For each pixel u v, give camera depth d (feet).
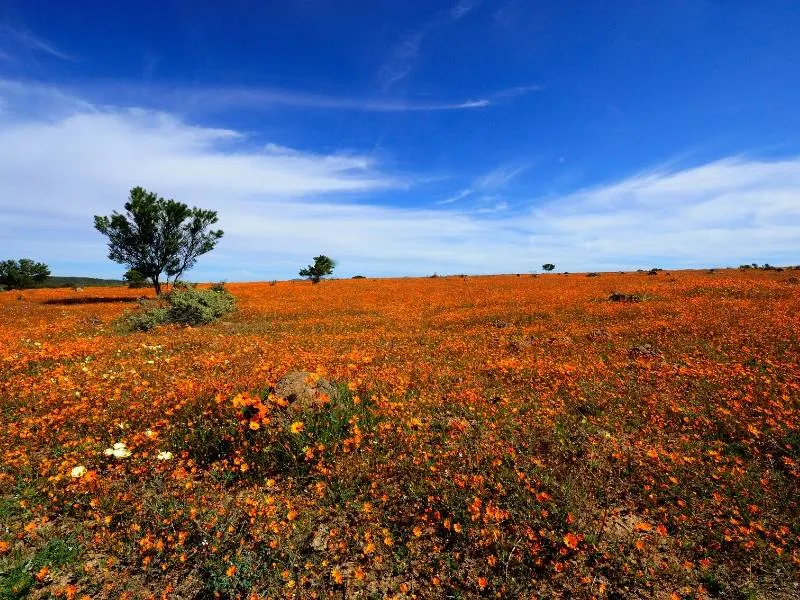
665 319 62.03
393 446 21.40
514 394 30.58
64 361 39.73
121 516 15.79
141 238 122.31
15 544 14.33
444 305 98.07
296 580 13.21
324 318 81.00
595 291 107.76
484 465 19.43
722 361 37.93
